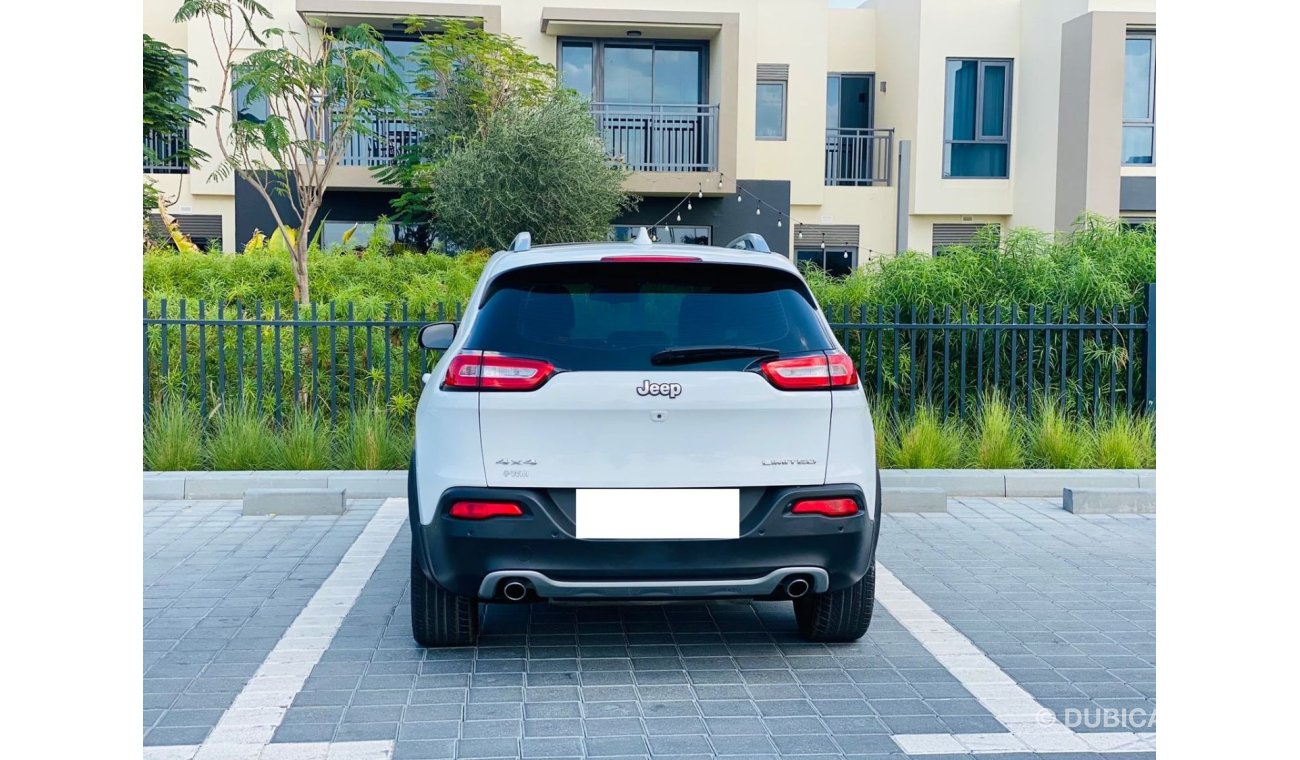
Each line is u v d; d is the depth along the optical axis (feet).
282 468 27.02
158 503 25.22
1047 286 31.27
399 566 19.84
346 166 63.82
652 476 12.98
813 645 15.55
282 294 42.98
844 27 79.36
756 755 11.62
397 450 27.43
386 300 37.68
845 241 72.74
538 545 12.85
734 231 69.00
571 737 12.08
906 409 30.78
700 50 69.00
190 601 17.49
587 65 68.13
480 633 16.05
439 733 12.17
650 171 66.54
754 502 13.19
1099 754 11.75
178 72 47.85
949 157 73.26
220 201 65.31
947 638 15.92
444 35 59.77
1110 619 16.92
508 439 12.97
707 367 13.16
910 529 23.59
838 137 76.18
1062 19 68.64
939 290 31.09
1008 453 28.12
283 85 42.11
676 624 16.61
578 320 13.41
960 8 72.54
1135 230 35.24
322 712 12.80
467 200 53.06
